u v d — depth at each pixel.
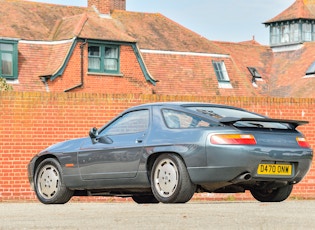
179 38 46.69
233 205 12.25
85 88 40.06
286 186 13.04
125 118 12.76
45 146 16.77
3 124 16.67
